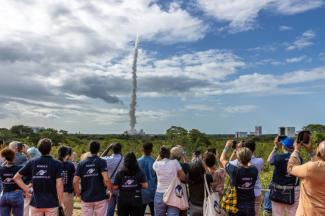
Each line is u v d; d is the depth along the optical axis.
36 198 7.32
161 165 8.45
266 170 15.23
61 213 7.55
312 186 5.46
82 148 27.11
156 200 8.52
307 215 5.52
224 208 7.21
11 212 8.68
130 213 8.12
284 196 7.74
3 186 8.45
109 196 8.27
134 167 8.02
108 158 9.34
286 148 7.83
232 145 8.33
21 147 9.48
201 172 7.69
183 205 8.35
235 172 7.14
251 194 7.16
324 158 5.53
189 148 28.97
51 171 7.33
